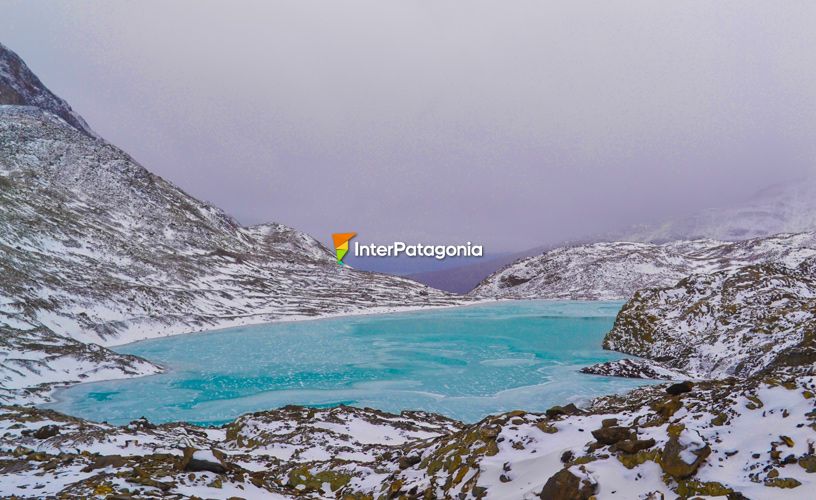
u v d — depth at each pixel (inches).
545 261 5029.5
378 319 3122.5
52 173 3917.3
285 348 2178.9
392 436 880.3
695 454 314.2
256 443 848.9
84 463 534.0
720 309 1742.1
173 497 410.6
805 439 302.0
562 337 2431.1
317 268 4840.1
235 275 3794.3
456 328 2773.1
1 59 5718.5
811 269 2003.0
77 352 1638.8
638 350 1862.7
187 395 1423.5
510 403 1285.7
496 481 399.2
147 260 3245.6
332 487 573.9
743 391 376.8
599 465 345.4
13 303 1843.0
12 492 420.2
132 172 4574.3
